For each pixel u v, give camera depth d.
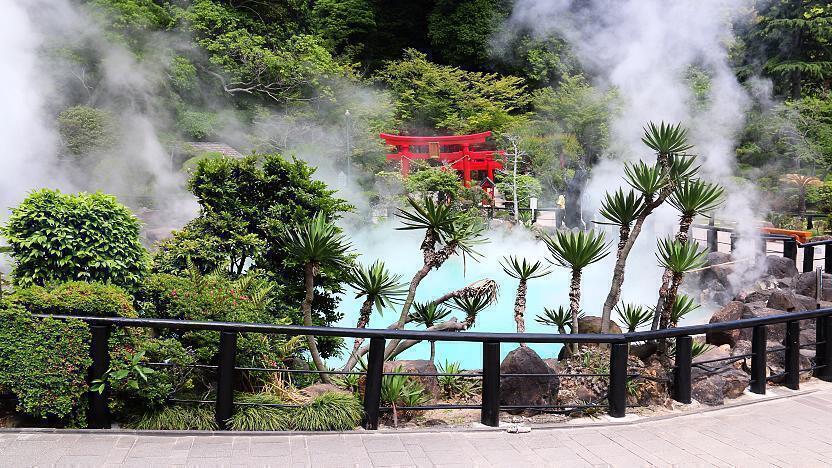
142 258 5.18
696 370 5.35
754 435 4.41
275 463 3.71
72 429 4.04
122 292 4.38
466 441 4.17
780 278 9.58
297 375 5.24
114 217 5.01
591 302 10.34
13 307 4.05
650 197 5.53
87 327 4.07
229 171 5.97
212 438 4.04
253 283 5.37
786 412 4.92
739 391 5.28
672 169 5.54
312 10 31.12
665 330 4.83
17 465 3.55
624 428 4.50
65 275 4.80
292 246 4.87
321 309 6.23
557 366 5.43
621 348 4.67
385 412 4.56
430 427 4.42
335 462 3.76
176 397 4.42
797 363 5.54
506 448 4.07
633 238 5.58
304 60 23.50
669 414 4.81
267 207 6.06
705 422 4.67
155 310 4.81
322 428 4.27
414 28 33.22
